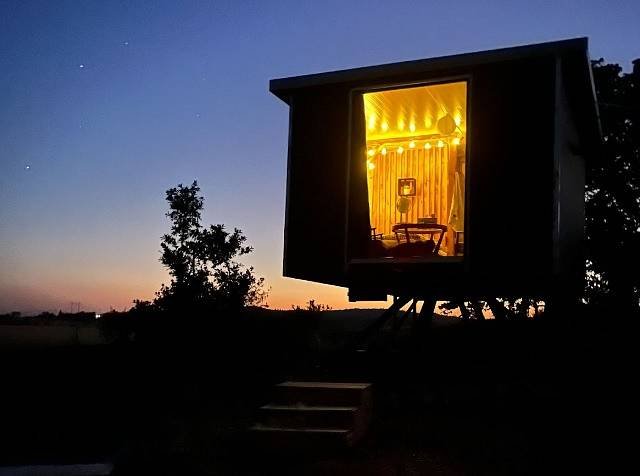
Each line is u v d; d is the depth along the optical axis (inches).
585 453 232.5
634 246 430.3
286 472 227.6
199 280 498.6
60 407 333.1
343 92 358.3
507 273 315.3
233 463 239.0
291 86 364.2
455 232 416.5
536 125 316.2
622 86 538.3
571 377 285.7
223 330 460.4
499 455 235.0
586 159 497.0
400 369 306.3
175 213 514.0
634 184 519.2
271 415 254.7
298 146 366.6
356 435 250.2
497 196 319.9
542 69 317.7
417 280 342.0
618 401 263.0
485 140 324.5
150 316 487.2
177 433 274.4
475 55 325.1
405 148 487.5
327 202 356.5
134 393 351.3
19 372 409.7
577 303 395.9
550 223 309.4
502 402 275.0
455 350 327.0
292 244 362.0
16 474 234.2
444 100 394.0
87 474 233.8
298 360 370.9
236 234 520.4
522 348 319.6
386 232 484.1
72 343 627.8
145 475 230.8
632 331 331.0
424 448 244.7
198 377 366.6
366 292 394.0
